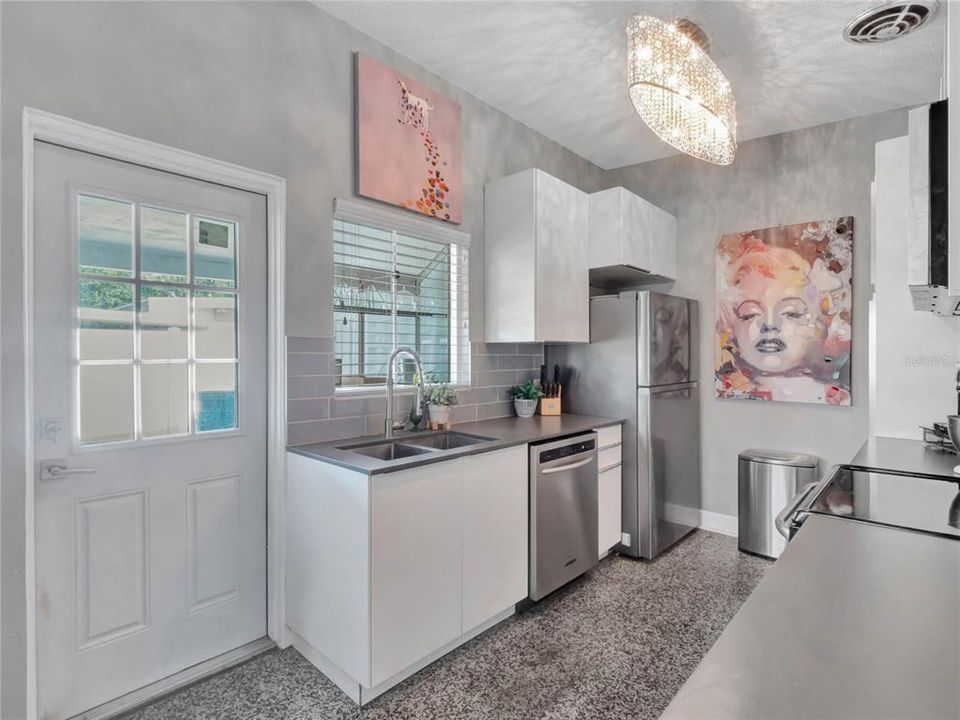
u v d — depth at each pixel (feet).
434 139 8.84
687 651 7.02
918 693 1.79
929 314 7.30
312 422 7.33
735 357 11.43
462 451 6.82
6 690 4.97
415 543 6.24
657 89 6.79
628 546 10.32
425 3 7.22
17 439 5.02
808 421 10.66
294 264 7.11
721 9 7.09
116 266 5.81
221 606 6.72
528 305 9.36
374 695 6.05
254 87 6.69
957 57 2.36
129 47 5.67
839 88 9.09
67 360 5.47
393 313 8.64
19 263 5.01
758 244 11.16
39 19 5.08
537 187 9.31
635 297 10.21
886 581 2.81
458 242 9.49
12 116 4.94
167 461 6.22
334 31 7.52
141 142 5.75
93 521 5.65
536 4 7.19
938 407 7.27
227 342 6.76
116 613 5.82
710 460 11.83
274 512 7.06
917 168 3.36
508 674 6.52
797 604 2.54
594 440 9.30
